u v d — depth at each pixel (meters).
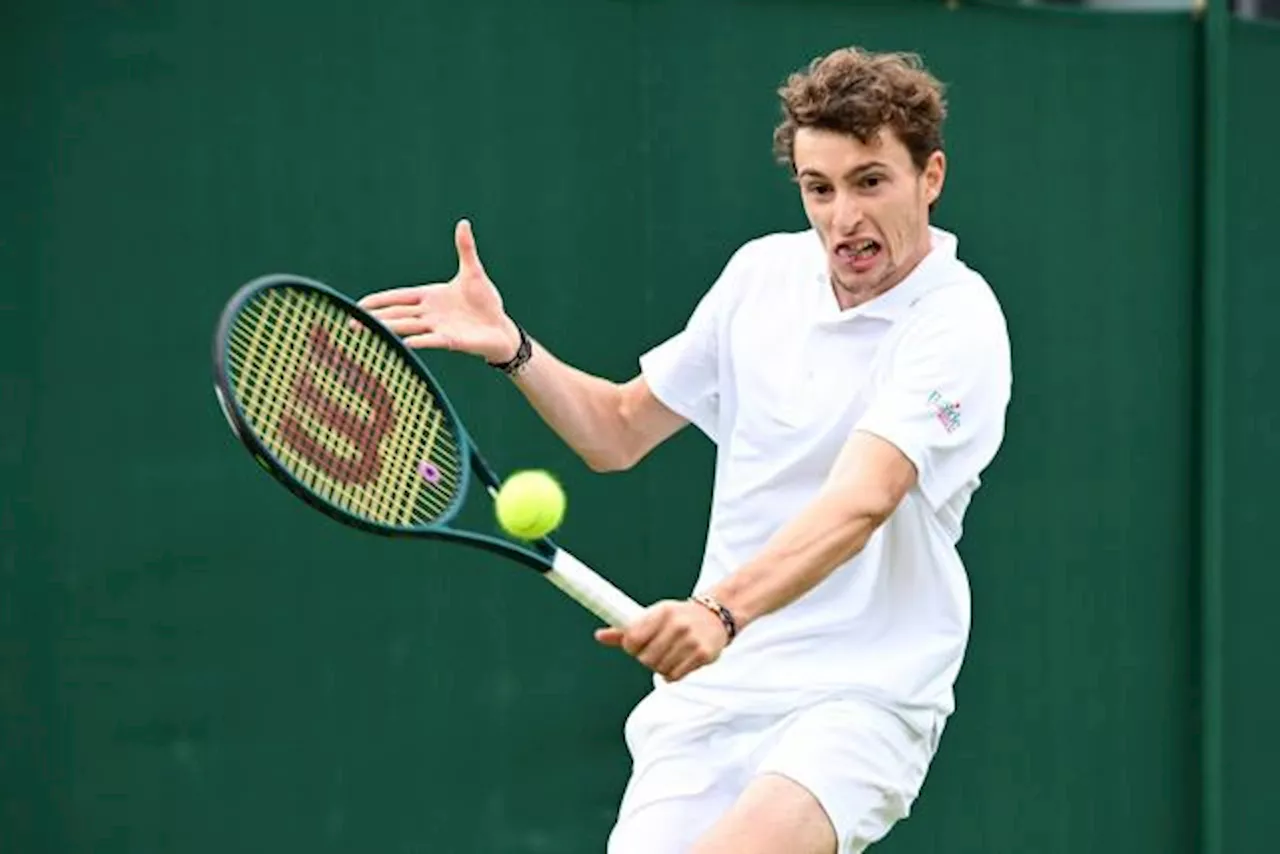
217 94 17.42
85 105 17.03
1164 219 21.19
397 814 18.27
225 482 17.59
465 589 18.52
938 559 12.84
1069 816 20.95
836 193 12.24
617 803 19.14
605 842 19.06
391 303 13.11
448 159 18.23
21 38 16.83
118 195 17.14
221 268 17.47
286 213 17.67
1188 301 21.34
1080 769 21.00
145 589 17.34
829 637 12.89
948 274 12.80
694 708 13.18
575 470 18.80
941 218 20.12
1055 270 20.67
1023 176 20.50
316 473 12.30
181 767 17.52
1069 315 20.77
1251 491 21.91
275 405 12.38
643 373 14.03
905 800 13.03
